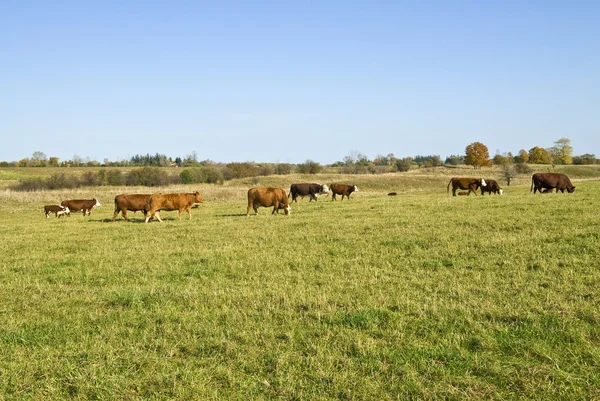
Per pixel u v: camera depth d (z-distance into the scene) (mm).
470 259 11555
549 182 30203
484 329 7012
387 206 24766
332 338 7023
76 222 24906
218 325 7781
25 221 28578
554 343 6469
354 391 5500
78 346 7066
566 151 144875
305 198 43469
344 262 11914
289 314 8078
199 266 12086
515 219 16750
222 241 15758
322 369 6047
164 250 14617
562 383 5426
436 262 11305
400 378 5785
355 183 70375
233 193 46812
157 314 8328
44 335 7559
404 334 7016
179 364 6445
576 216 16500
